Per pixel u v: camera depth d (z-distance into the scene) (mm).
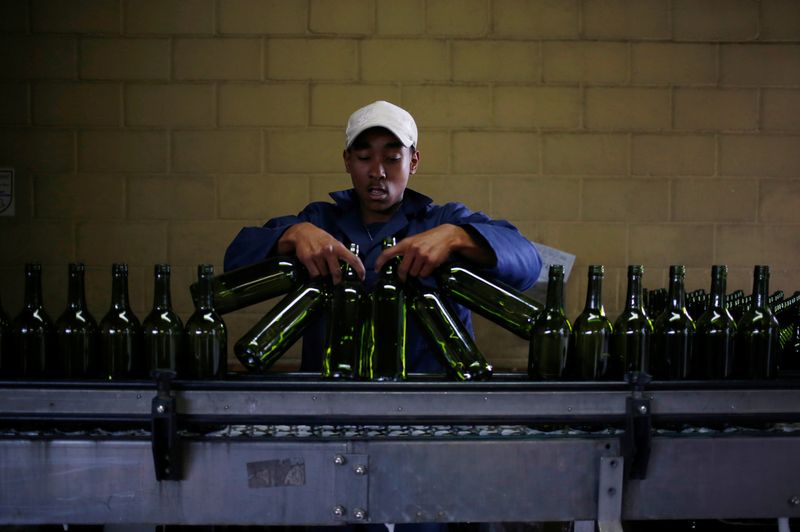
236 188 2998
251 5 2961
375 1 2967
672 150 3035
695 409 1236
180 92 2973
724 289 1483
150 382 1199
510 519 1232
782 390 1244
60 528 1602
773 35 3012
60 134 2961
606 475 1229
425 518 1223
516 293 1458
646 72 3014
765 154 3043
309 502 1217
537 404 1212
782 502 1265
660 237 3051
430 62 2988
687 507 1256
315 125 2992
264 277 1453
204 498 1211
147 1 2947
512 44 2994
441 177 3020
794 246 3066
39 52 2941
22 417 1188
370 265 1817
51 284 2986
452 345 1411
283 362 3035
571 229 3039
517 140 3012
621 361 1455
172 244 3000
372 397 1200
